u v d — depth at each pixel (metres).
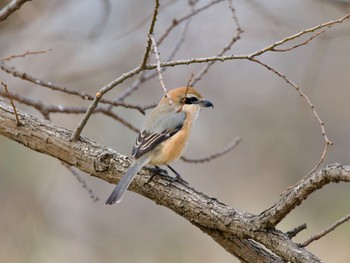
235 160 14.27
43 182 11.79
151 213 12.73
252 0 11.38
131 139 13.27
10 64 12.30
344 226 12.65
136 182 7.24
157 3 5.89
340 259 12.30
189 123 8.77
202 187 13.98
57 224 11.93
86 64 13.02
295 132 14.27
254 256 6.57
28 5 11.64
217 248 12.38
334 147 14.08
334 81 14.18
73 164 7.38
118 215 12.65
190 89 9.09
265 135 14.40
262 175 14.11
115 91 13.53
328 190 13.07
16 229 11.25
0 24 11.75
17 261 11.01
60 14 12.90
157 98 13.92
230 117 14.62
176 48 8.91
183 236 12.52
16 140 7.53
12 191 11.55
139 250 12.20
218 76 14.56
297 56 14.42
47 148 7.41
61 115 12.83
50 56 12.69
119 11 13.09
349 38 12.19
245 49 14.02
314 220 12.81
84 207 12.60
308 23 11.97
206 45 13.60
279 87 14.62
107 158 7.27
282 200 6.02
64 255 11.54
